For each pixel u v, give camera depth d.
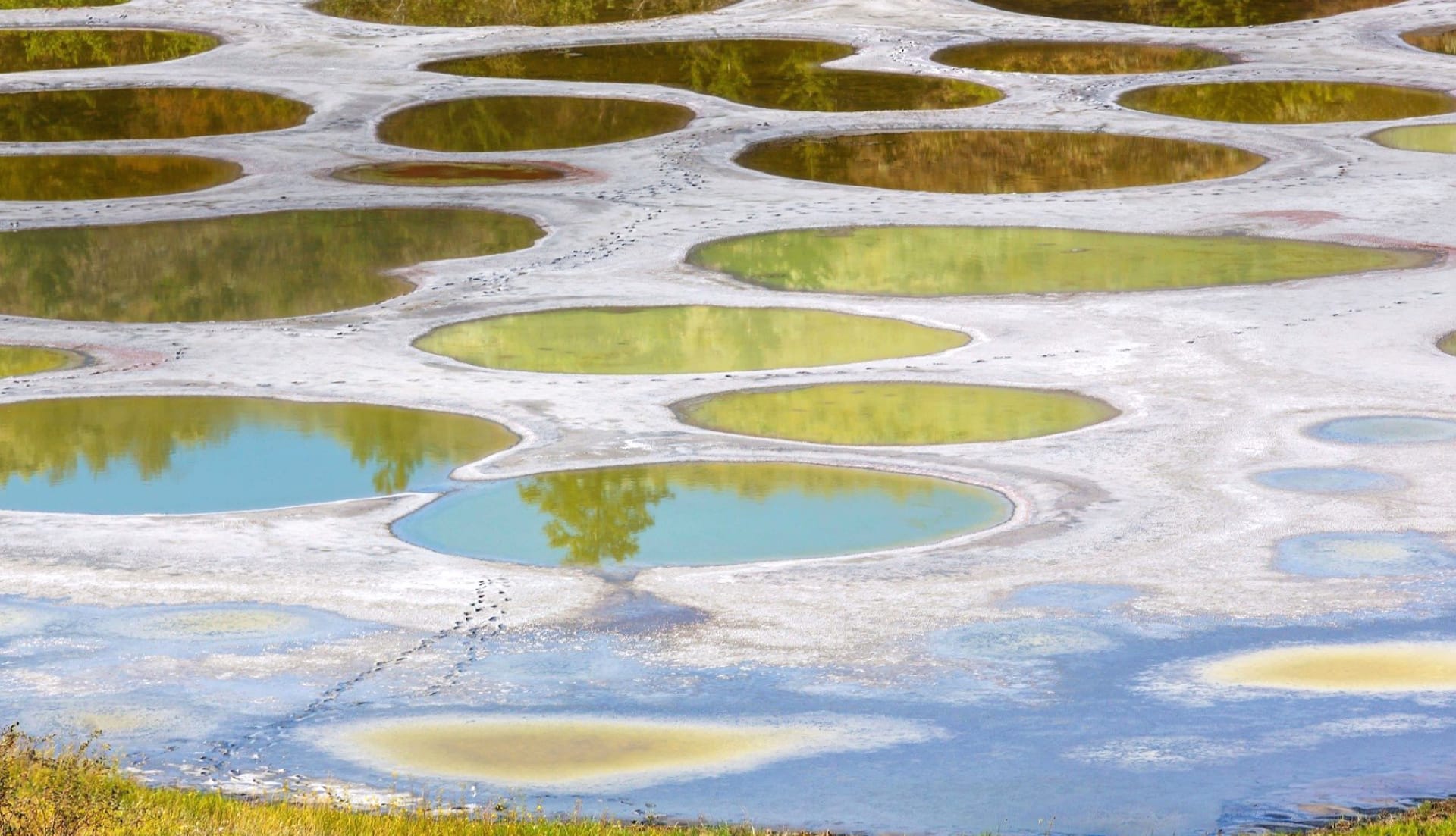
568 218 74.81
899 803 22.72
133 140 94.88
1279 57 117.38
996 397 46.88
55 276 65.88
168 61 119.12
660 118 100.69
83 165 89.50
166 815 19.34
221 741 25.05
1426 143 89.75
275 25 131.75
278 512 37.84
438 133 96.69
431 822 20.14
